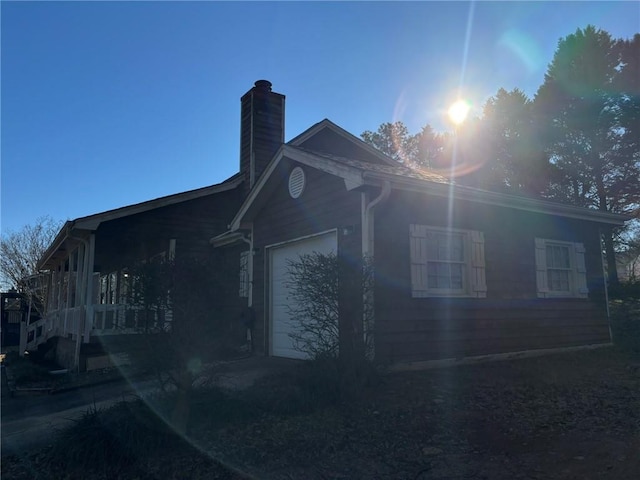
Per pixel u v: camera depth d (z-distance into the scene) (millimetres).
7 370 11922
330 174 9195
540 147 26344
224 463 4754
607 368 8711
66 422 6305
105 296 19750
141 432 4953
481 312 9320
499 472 4531
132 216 13047
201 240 14109
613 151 24406
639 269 34875
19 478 4680
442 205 9102
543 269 10477
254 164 14609
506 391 6961
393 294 8250
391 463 4770
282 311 10586
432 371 8180
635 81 23984
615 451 4867
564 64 26109
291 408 5902
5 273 31219
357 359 6559
